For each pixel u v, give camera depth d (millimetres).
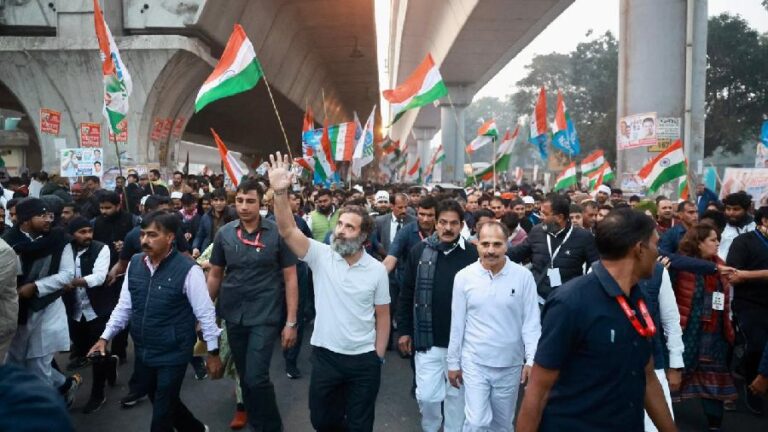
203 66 17984
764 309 5023
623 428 2229
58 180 12352
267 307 4262
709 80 36594
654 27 13352
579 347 2270
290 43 27516
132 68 16594
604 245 2301
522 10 23453
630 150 13617
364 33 29281
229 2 17703
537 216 9430
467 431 3680
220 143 7906
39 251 4414
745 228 6379
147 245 3719
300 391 5641
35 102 16938
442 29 30016
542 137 13125
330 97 46312
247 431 4680
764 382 3758
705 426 4945
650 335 2258
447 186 20078
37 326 4426
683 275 4758
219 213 7340
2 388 1172
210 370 3959
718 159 51344
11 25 16609
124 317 3947
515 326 3701
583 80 51438
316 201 8258
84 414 4973
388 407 5293
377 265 3752
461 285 3791
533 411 2311
